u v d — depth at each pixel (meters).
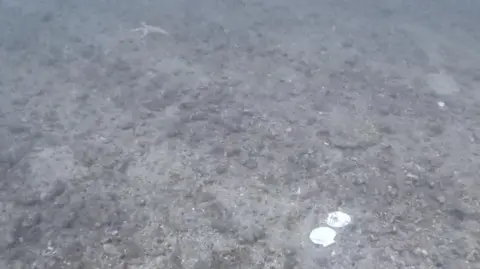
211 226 2.24
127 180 2.44
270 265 2.09
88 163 2.53
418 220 2.25
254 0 3.80
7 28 3.52
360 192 2.38
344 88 2.98
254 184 2.42
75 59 3.23
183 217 2.28
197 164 2.52
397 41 3.36
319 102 2.88
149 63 3.19
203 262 2.11
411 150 2.58
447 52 3.26
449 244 2.16
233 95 2.93
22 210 2.32
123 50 3.30
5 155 2.58
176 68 3.14
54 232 2.23
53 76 3.10
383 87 2.98
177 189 2.40
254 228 2.23
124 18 3.61
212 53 3.27
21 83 3.05
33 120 2.79
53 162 2.54
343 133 2.68
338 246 2.15
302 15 3.62
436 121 2.75
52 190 2.41
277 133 2.69
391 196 2.36
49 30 3.50
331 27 3.50
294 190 2.38
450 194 2.36
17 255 2.15
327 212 2.29
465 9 3.68
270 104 2.87
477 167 2.49
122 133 2.70
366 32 3.45
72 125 2.75
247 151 2.58
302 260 2.11
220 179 2.44
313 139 2.65
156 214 2.29
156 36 3.43
